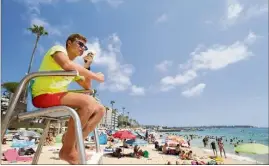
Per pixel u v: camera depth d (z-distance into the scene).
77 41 1.91
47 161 13.61
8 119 1.39
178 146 25.34
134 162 18.42
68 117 1.76
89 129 1.70
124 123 197.75
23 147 16.77
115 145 31.55
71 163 1.57
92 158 1.89
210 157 26.19
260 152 17.75
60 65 1.65
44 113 1.44
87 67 2.11
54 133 22.83
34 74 1.50
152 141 42.38
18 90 1.47
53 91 1.69
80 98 1.66
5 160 12.97
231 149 46.53
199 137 96.44
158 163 18.73
